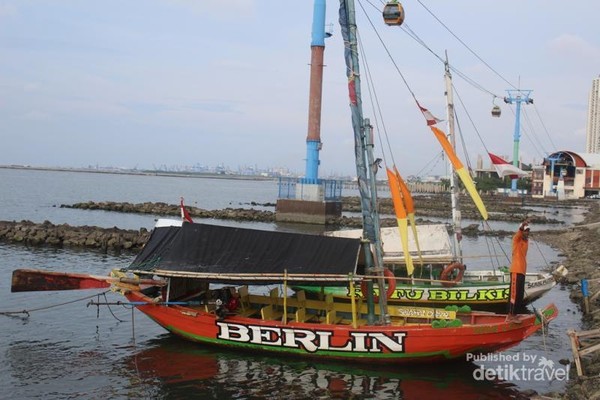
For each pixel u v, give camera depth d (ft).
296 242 63.62
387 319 63.00
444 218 285.43
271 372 59.11
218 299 65.62
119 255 136.87
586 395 50.80
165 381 56.59
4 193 369.91
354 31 64.23
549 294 101.81
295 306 70.28
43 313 80.59
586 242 175.73
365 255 63.16
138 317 79.36
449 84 86.94
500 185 485.15
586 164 446.19
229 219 247.29
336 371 59.52
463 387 56.13
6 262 121.70
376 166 64.03
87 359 62.44
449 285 80.64
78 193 420.36
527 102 300.20
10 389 53.98
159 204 278.46
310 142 230.07
